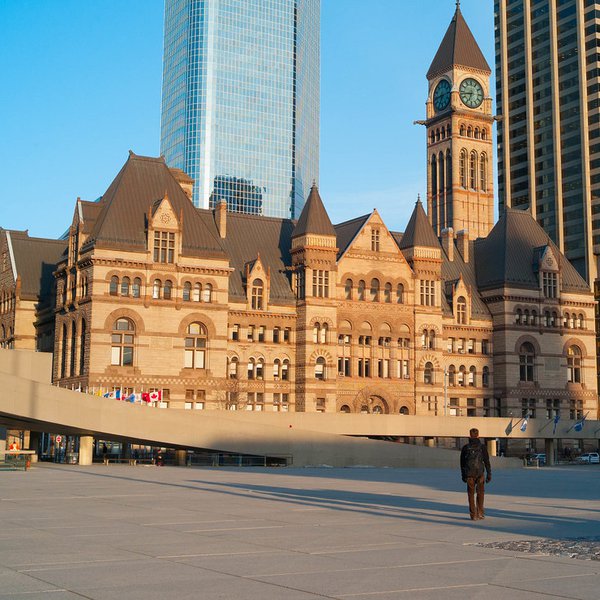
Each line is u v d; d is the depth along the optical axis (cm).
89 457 7625
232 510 3145
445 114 16338
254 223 11494
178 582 1708
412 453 8300
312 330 10588
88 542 2241
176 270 9569
